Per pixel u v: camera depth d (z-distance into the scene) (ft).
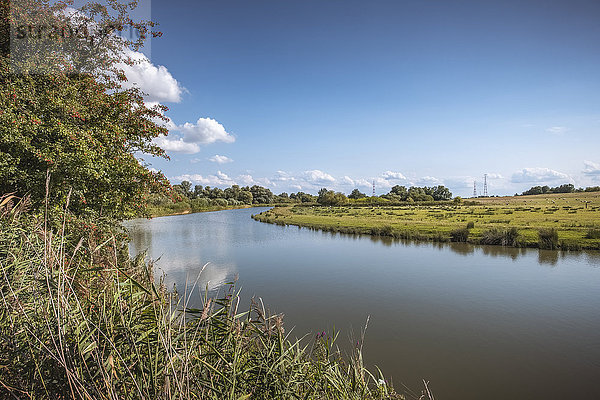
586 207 232.53
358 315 44.27
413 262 79.77
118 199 35.86
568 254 88.58
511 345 35.63
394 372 29.81
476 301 50.65
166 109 45.93
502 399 25.90
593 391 27.14
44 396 5.31
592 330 39.96
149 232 132.05
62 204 27.71
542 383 28.17
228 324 8.41
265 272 67.26
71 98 35.14
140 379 5.64
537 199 412.57
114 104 39.01
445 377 28.99
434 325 41.01
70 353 5.43
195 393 6.21
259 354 8.31
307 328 39.37
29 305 7.07
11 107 29.86
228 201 414.00
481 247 102.37
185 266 68.28
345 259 82.94
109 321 6.48
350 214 252.42
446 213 228.84
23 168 29.60
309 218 219.20
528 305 49.01
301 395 8.39
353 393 9.84
